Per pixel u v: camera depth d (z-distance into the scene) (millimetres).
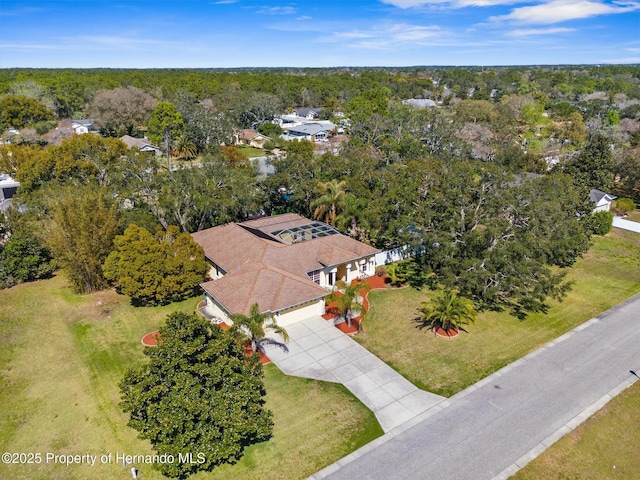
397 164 45406
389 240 40969
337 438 18922
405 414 20344
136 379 17812
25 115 87125
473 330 27625
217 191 37938
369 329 27609
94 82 128125
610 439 19094
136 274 28484
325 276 32562
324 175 43281
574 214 41625
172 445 16109
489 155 66000
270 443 18609
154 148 77938
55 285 33344
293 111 133875
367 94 113875
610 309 30359
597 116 96750
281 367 23703
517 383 22547
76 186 38875
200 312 29453
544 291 28250
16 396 21484
